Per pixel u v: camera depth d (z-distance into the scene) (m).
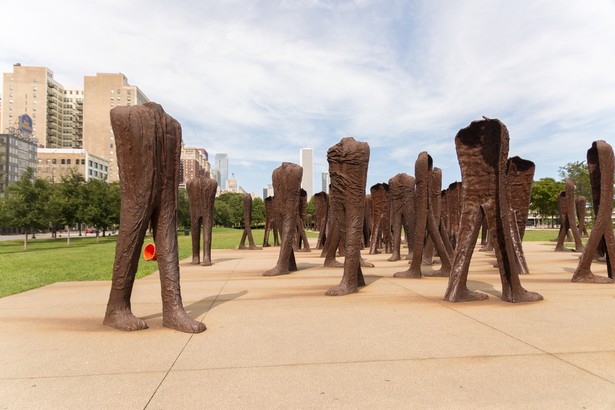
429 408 3.20
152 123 5.70
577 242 17.94
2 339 5.12
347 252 8.16
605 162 9.20
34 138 94.50
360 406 3.24
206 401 3.35
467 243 7.32
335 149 8.44
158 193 5.79
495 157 7.21
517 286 7.13
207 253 13.82
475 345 4.73
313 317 6.14
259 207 76.06
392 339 4.98
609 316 6.05
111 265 14.86
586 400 3.32
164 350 4.65
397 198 15.02
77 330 5.52
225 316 6.24
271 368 4.07
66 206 34.66
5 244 38.12
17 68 116.06
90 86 117.19
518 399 3.35
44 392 3.54
